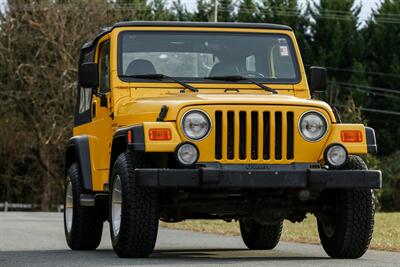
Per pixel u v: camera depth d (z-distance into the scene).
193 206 24.72
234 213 25.91
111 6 121.62
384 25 151.12
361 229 24.11
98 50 28.55
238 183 23.00
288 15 151.12
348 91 148.25
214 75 26.84
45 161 118.00
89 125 29.19
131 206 23.41
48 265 22.36
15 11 116.38
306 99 24.75
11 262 23.53
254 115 23.42
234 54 27.17
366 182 23.44
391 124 147.38
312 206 24.88
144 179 22.75
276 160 23.45
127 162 23.91
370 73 150.25
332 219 25.12
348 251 24.42
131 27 27.09
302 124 23.62
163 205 24.62
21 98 115.81
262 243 30.42
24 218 63.69
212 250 30.02
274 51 27.44
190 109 23.28
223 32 27.39
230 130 23.31
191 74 26.81
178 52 26.97
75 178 29.72
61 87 113.94
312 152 23.67
